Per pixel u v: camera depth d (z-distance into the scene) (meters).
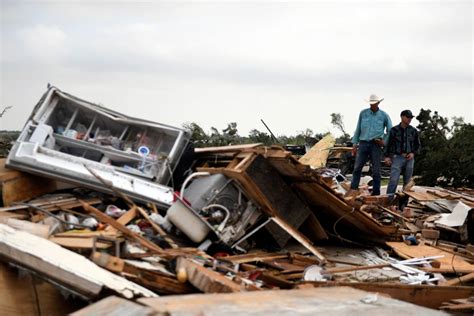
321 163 14.61
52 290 4.83
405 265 6.80
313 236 7.46
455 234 8.74
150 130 8.12
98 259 4.71
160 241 5.92
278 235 6.73
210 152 7.90
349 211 7.25
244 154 7.00
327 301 3.54
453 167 15.51
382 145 10.77
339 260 6.93
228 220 6.48
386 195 10.40
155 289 4.76
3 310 4.70
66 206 6.55
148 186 7.05
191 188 7.01
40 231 5.31
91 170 6.76
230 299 3.44
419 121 17.12
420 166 16.44
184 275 4.77
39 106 7.66
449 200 10.27
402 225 8.93
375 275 6.25
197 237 6.22
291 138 20.52
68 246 5.02
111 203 6.98
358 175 11.06
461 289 5.76
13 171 6.86
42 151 6.94
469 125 16.31
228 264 5.73
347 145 17.78
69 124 7.97
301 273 6.04
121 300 3.18
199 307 3.17
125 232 5.50
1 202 6.60
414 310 3.44
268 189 6.79
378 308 3.42
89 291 4.21
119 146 7.93
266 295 3.65
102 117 8.13
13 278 4.77
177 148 7.66
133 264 4.87
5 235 4.85
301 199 7.38
